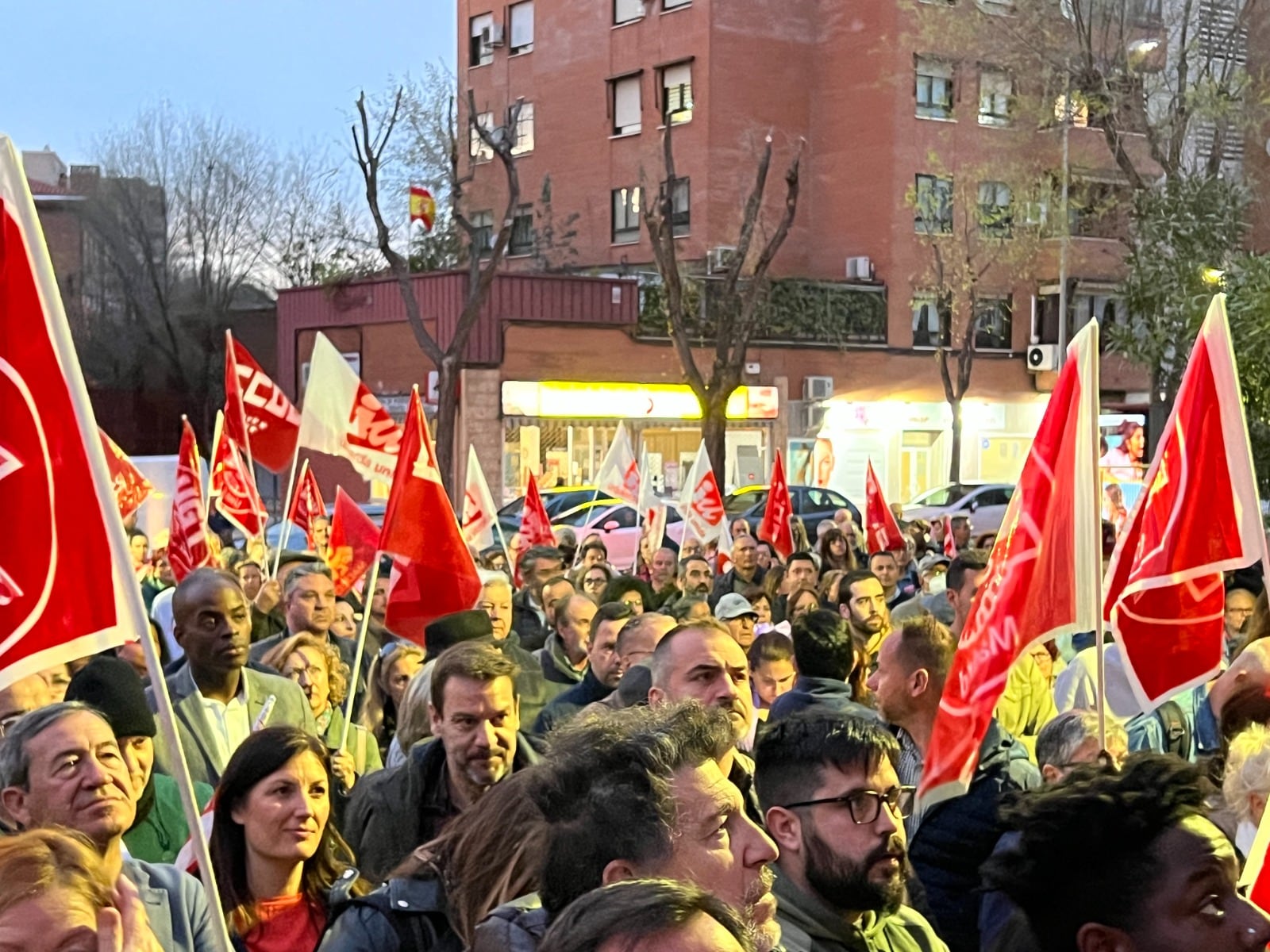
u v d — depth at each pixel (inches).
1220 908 104.4
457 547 263.0
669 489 1307.8
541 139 1555.1
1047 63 1095.6
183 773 134.4
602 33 1485.0
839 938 134.8
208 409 1612.9
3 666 134.3
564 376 1259.2
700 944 72.4
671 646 182.5
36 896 102.2
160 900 151.5
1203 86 960.9
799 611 372.2
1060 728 188.9
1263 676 199.5
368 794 176.7
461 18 1642.5
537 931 116.0
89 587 136.6
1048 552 179.2
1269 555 192.2
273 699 229.6
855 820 133.3
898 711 194.5
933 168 1405.0
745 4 1405.0
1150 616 201.6
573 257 1497.3
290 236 1635.1
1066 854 107.7
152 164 1594.5
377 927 141.0
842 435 1389.0
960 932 177.8
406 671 261.0
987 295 1459.2
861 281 1397.6
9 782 146.7
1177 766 110.7
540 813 129.3
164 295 1592.0
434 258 1417.3
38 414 136.4
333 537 375.6
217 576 225.5
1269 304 705.0
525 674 296.7
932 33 1344.7
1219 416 194.7
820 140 1450.5
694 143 1403.8
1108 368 1499.8
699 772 113.9
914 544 690.2
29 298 136.8
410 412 262.8
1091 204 1401.3
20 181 136.6
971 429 1465.3
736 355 1071.6
